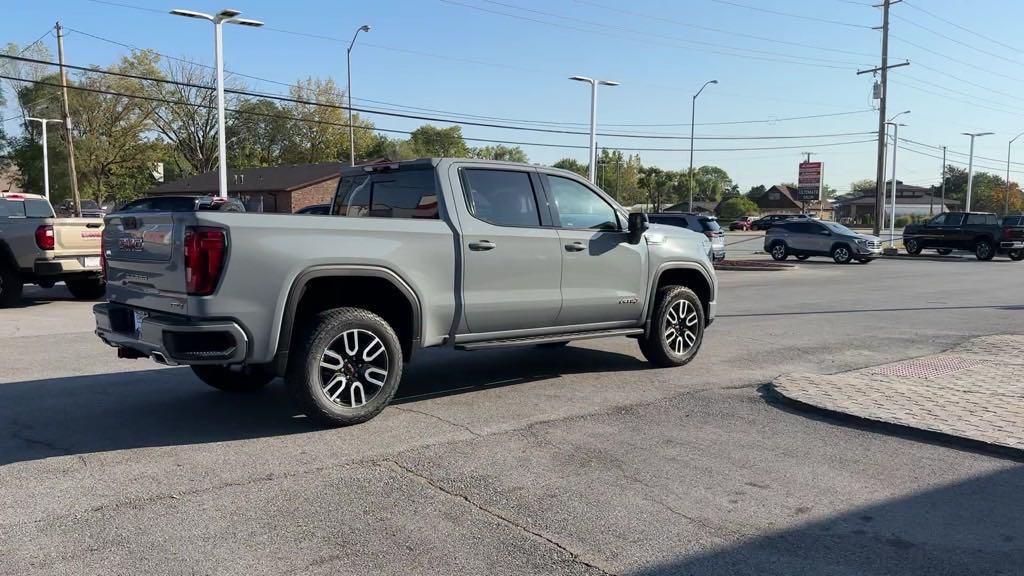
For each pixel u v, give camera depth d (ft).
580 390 22.90
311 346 17.92
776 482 15.29
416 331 19.63
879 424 18.89
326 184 160.56
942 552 12.28
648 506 14.02
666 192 350.64
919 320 40.06
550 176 22.80
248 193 164.35
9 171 228.22
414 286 19.38
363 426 18.88
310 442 17.61
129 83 200.44
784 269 83.35
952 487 15.08
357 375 18.89
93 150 201.57
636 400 21.71
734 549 12.32
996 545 12.54
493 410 20.49
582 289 22.99
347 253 18.21
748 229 251.19
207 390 22.82
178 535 12.67
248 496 14.37
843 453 17.12
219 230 16.69
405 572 11.50
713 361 27.91
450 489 14.76
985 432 17.81
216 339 16.87
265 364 18.03
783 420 19.76
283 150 237.86
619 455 16.83
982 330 36.52
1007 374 24.93
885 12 122.11
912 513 13.82
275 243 17.31
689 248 26.40
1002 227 106.11
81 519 13.30
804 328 36.83
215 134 224.12
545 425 19.10
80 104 197.98
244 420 19.43
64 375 24.94
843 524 13.33
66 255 43.32
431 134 310.45
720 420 19.70
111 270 19.92
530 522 13.29
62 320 38.11
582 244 22.86
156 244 17.71
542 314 22.16
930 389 22.47
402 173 21.62
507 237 21.13
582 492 14.66
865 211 376.48
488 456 16.69
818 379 23.81
